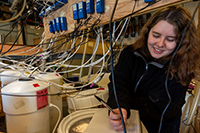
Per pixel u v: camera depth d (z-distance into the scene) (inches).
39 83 17.6
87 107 25.6
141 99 27.2
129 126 17.6
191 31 20.0
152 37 21.0
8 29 73.4
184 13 18.5
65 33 36.3
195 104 42.4
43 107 16.6
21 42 77.5
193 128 45.1
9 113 15.0
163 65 23.7
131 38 75.4
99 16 26.2
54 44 43.1
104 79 45.3
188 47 21.6
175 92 24.6
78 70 63.4
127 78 26.8
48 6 39.1
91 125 17.9
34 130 16.0
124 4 22.1
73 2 31.6
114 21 25.1
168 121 26.9
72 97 25.3
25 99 14.8
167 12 18.9
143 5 19.6
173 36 19.0
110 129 16.9
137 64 27.7
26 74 22.7
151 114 26.5
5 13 57.4
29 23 74.4
